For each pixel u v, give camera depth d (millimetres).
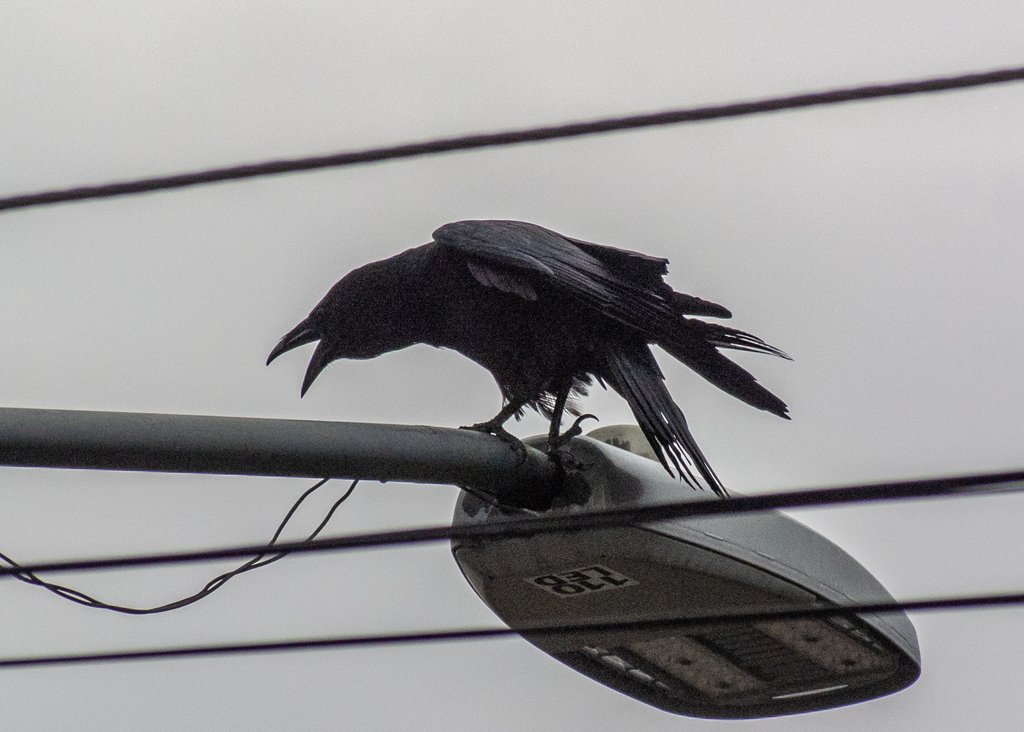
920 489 7211
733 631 9953
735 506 7562
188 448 7508
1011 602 7621
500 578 10023
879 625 9789
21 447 7035
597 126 7727
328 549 7879
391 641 8109
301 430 8008
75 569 7852
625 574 9664
